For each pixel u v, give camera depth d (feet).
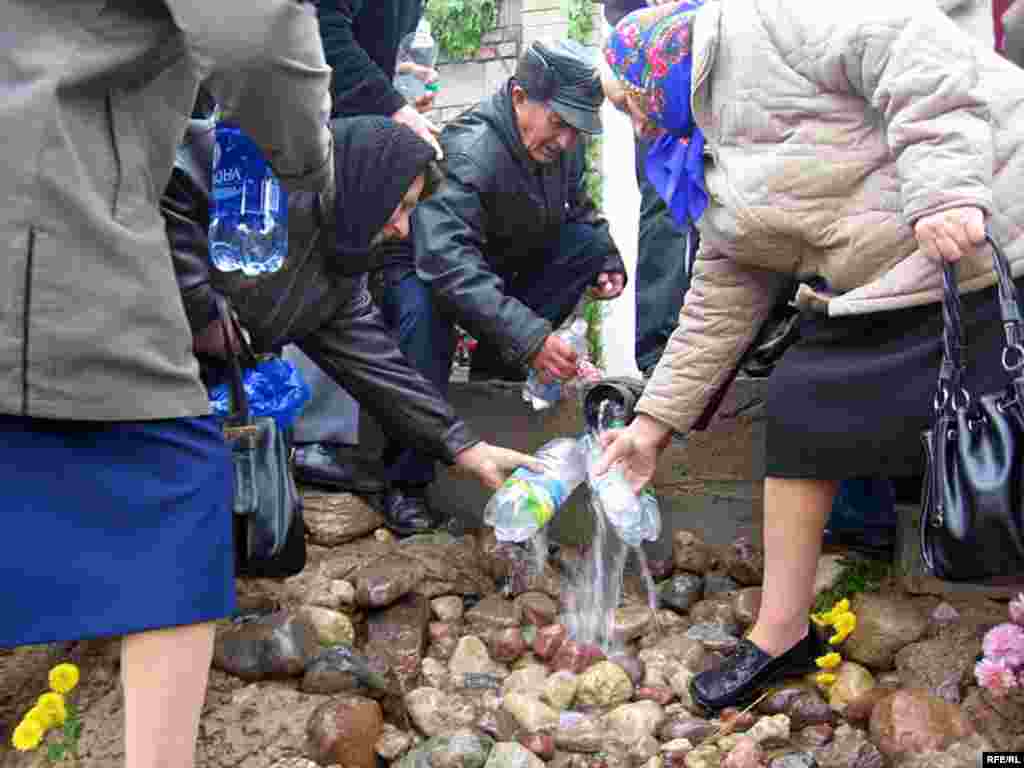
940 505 5.72
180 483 4.83
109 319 4.53
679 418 7.80
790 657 7.43
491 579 9.57
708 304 7.64
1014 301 5.70
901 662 7.58
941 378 5.95
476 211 9.70
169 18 4.66
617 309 14.53
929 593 8.14
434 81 12.53
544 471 8.55
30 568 4.54
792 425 6.82
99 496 4.66
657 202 10.72
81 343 4.47
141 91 4.73
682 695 7.75
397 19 10.57
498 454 8.42
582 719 7.32
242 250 7.01
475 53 18.15
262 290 7.14
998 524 5.51
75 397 4.50
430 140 9.52
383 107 9.54
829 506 7.13
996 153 6.12
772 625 7.37
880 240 6.29
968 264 6.01
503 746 6.84
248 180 6.91
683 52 6.83
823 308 6.70
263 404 7.53
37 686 7.31
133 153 4.67
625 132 14.84
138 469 4.75
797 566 7.22
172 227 6.64
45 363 4.43
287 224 6.97
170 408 4.76
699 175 6.95
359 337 7.96
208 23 4.40
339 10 9.53
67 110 4.43
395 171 7.08
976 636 7.60
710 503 9.84
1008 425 5.69
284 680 7.36
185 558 4.77
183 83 4.90
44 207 4.37
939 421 5.91
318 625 8.00
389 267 10.07
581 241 11.03
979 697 6.97
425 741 7.14
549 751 7.04
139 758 4.80
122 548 4.68
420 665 8.16
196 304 6.73
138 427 4.75
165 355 4.75
